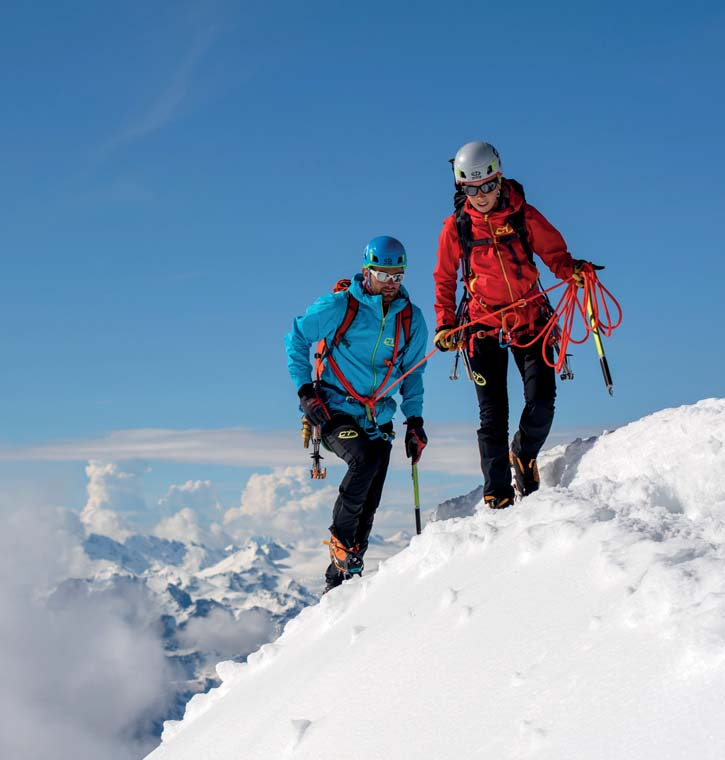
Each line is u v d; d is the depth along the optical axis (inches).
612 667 94.0
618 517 131.0
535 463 235.8
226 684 204.2
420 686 117.6
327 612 183.6
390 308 254.4
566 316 227.3
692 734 79.0
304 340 259.8
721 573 97.8
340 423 256.2
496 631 117.4
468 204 230.5
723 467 180.7
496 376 235.0
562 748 87.9
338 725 123.0
